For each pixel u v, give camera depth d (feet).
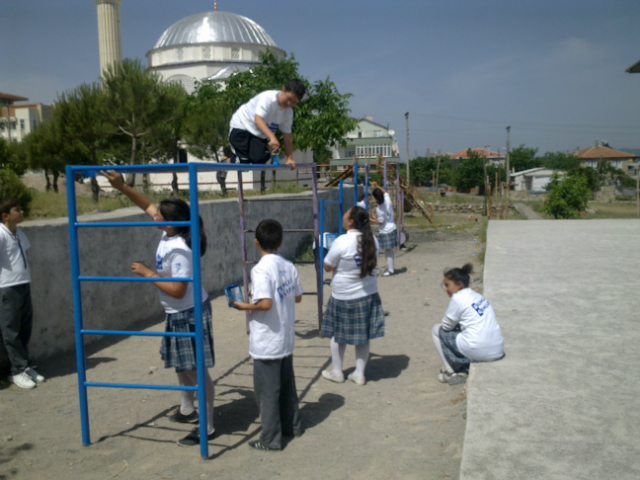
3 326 16.35
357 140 227.61
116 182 13.02
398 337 22.03
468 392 12.49
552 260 28.60
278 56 114.42
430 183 233.96
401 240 39.34
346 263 16.21
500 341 14.71
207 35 107.65
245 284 22.27
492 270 26.32
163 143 65.26
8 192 27.32
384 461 11.74
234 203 33.42
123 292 23.31
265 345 12.26
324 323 16.92
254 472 11.53
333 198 59.11
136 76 47.19
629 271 25.23
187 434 13.52
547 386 12.69
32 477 11.48
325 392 16.28
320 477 11.19
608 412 11.23
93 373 18.03
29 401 15.69
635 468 9.11
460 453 11.66
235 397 16.03
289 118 16.93
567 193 95.09
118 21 111.04
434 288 31.71
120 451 12.66
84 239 21.11
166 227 12.59
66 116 50.19
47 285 19.26
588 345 15.44
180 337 12.44
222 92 66.64
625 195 159.22
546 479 8.84
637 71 59.88
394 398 15.62
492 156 297.53
